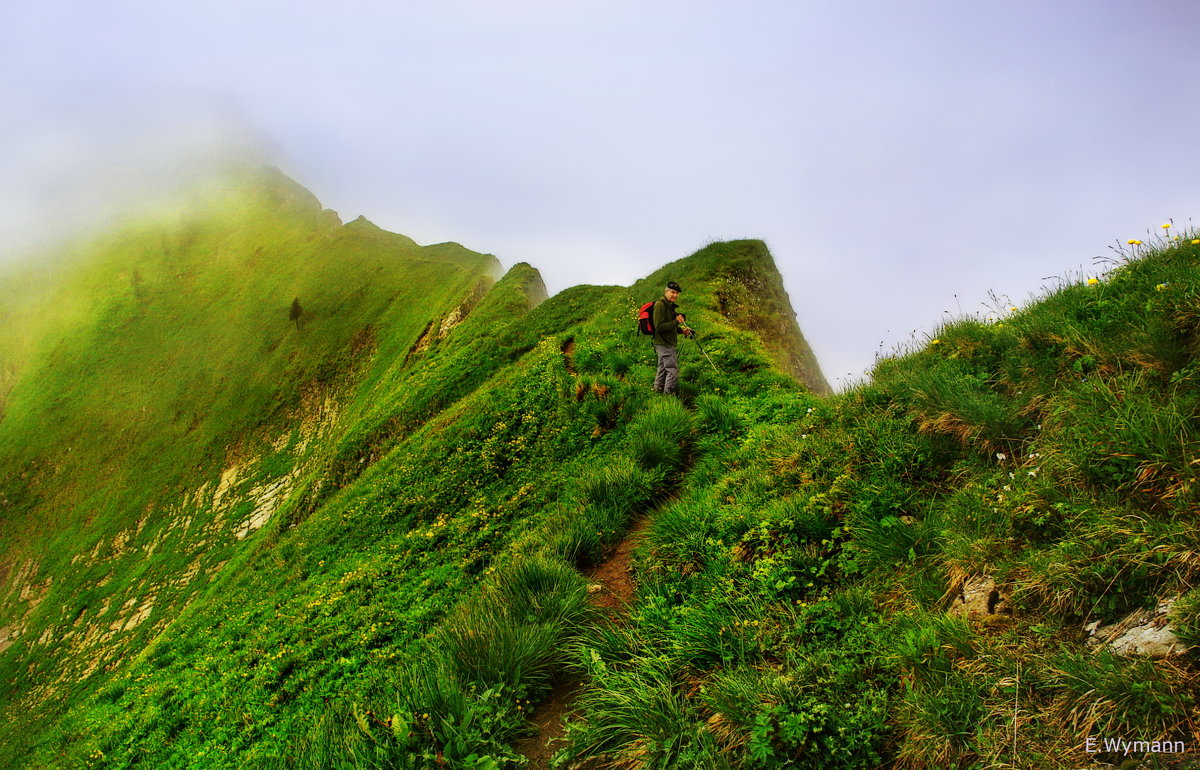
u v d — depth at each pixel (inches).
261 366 2979.8
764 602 201.0
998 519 178.1
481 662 209.2
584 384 635.5
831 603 186.1
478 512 579.5
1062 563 144.6
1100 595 135.5
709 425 418.0
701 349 594.2
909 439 240.7
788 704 150.4
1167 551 128.8
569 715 192.1
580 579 260.8
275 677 481.7
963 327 295.7
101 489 2721.5
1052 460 178.4
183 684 606.2
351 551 705.6
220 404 2864.2
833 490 237.3
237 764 393.7
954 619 152.6
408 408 1156.5
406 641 442.6
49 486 2886.3
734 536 247.3
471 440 719.7
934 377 256.2
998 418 217.8
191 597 1587.1
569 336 895.1
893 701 143.0
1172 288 204.8
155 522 2343.8
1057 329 239.0
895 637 159.9
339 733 200.2
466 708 188.7
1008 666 132.4
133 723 579.5
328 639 494.6
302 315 3181.6
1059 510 159.8
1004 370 248.8
